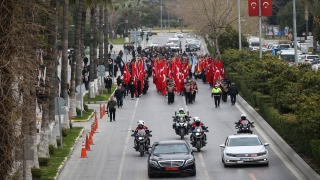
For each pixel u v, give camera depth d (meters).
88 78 97.00
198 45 180.62
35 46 30.12
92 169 43.91
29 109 28.45
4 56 27.42
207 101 82.50
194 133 49.50
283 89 56.88
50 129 50.41
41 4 37.06
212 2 120.50
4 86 27.56
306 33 162.00
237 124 51.59
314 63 108.62
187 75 98.19
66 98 60.47
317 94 42.28
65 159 46.44
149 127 63.16
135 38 122.94
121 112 74.94
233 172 40.84
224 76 92.06
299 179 38.00
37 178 39.41
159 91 93.81
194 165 39.78
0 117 27.36
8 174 28.41
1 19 27.95
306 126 39.16
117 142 55.25
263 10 80.62
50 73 46.69
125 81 89.56
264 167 42.19
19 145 28.66
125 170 43.22
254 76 69.81
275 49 127.69
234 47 119.81
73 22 139.25
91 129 60.09
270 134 54.62
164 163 39.41
